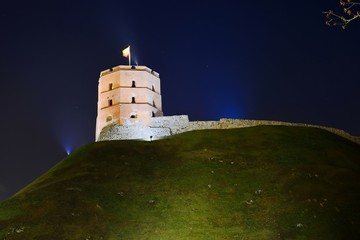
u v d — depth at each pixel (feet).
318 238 108.27
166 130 251.60
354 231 112.37
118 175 163.32
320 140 213.46
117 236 111.86
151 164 180.14
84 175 159.84
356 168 176.14
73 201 129.18
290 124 260.42
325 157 186.29
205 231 115.96
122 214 126.82
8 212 119.14
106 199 135.74
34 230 108.37
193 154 190.70
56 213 119.24
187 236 112.47
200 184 154.10
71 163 183.42
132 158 186.29
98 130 258.78
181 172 168.25
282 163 175.83
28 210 120.78
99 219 119.96
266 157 184.65
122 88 258.57
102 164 175.63
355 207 127.85
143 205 135.74
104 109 260.01
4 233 105.70
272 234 111.96
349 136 253.03
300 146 200.64
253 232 114.62
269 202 136.26
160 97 273.95
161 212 130.52
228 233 114.42
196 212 130.11
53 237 105.81
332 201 132.46
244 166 173.68
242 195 143.84
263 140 211.82
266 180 156.56
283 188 147.43
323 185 148.05
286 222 119.55
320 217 120.47
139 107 255.91
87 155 190.08
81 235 108.88
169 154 195.42
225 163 176.86
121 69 264.93
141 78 265.13
